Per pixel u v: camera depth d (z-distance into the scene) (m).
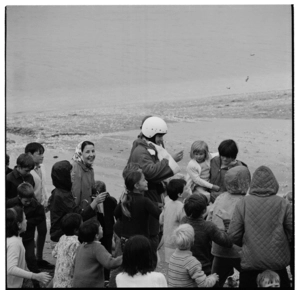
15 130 9.74
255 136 9.74
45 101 9.81
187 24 9.93
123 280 6.22
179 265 6.36
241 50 9.94
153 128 7.88
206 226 6.57
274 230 6.46
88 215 7.35
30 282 7.31
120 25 9.88
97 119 9.88
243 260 6.55
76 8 9.85
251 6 9.90
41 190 8.25
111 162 9.73
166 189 7.46
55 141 9.78
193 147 8.24
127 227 7.01
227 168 8.04
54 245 7.59
